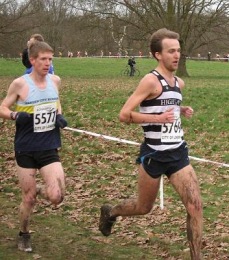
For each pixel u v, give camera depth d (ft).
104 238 19.16
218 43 130.62
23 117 16.02
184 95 71.77
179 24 126.11
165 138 15.23
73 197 24.61
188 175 15.23
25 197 16.92
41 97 16.39
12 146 37.09
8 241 18.43
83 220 21.21
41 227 20.18
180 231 20.08
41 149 16.48
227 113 54.19
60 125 16.38
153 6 123.85
